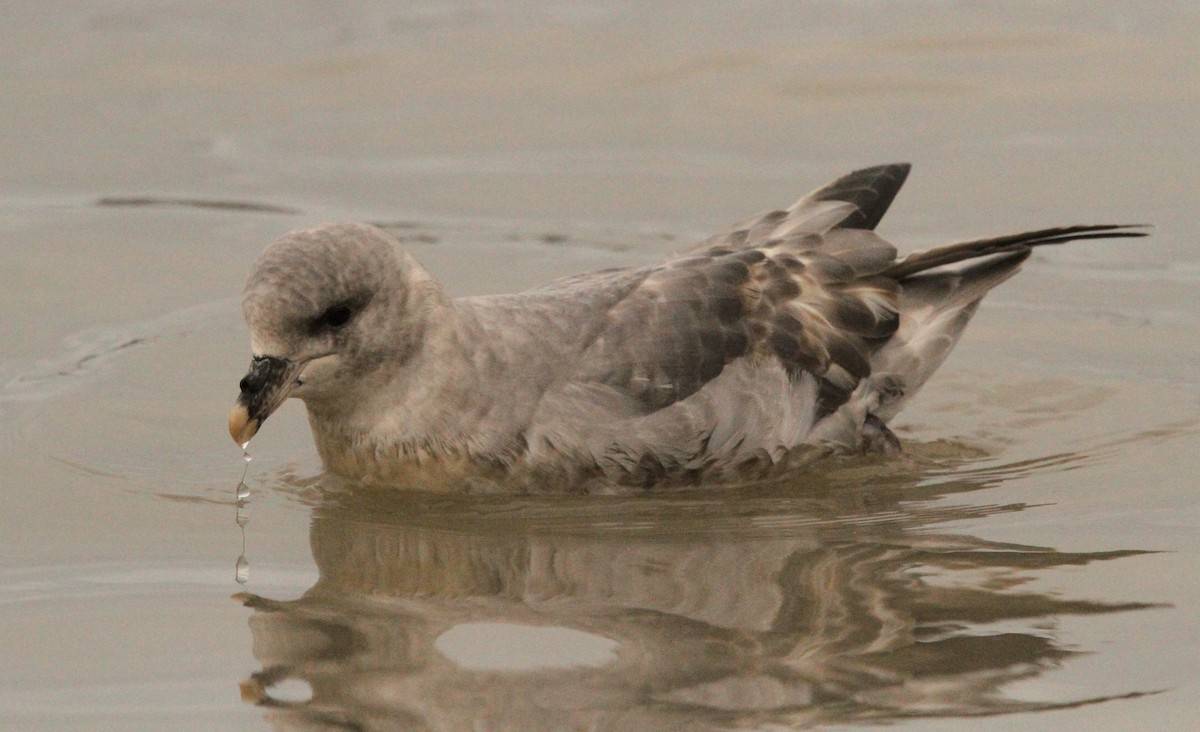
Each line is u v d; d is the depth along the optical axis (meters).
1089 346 14.71
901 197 17.58
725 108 20.08
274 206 17.97
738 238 13.32
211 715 8.73
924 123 19.38
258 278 11.19
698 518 11.47
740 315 12.38
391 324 11.52
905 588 10.09
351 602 10.09
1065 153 18.42
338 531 11.27
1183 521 11.08
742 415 12.08
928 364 12.94
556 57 21.89
